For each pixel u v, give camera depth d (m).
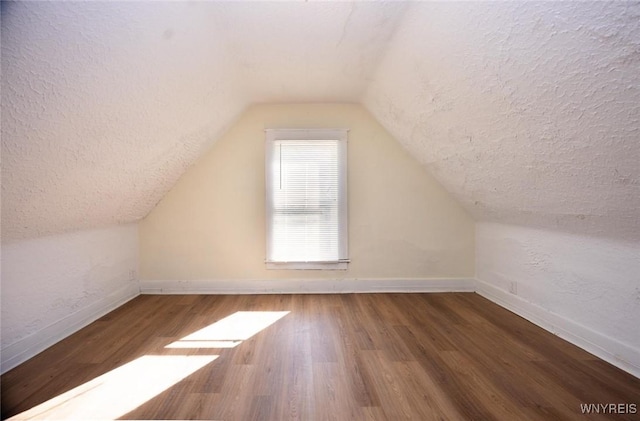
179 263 3.19
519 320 2.46
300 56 2.27
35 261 1.95
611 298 1.79
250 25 1.90
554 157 1.62
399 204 3.26
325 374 1.68
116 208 2.53
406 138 2.99
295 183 3.20
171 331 2.26
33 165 1.45
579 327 2.00
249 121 3.19
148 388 1.55
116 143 1.87
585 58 1.13
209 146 3.12
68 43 1.17
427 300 2.98
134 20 1.33
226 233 3.21
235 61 2.30
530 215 2.32
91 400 1.46
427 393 1.51
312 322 2.42
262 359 1.84
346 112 3.21
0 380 1.62
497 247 2.89
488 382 1.60
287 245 3.21
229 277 3.21
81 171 1.78
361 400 1.46
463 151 2.36
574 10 1.05
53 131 1.40
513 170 2.03
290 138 3.19
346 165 3.21
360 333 2.21
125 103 1.67
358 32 1.98
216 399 1.47
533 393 1.51
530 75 1.38
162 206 3.18
